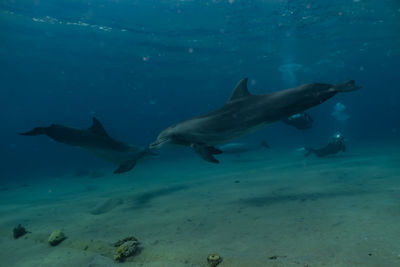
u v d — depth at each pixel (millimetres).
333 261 1825
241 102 3311
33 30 13625
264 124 3100
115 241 2611
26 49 16672
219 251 2170
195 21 12695
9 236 3148
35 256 2541
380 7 11531
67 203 4629
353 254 1889
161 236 2613
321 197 3355
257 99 3223
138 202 4191
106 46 16297
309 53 19266
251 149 8852
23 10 11383
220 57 19344
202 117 3455
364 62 25781
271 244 2182
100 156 4418
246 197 3771
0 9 11234
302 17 12383
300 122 6035
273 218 2754
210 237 2461
